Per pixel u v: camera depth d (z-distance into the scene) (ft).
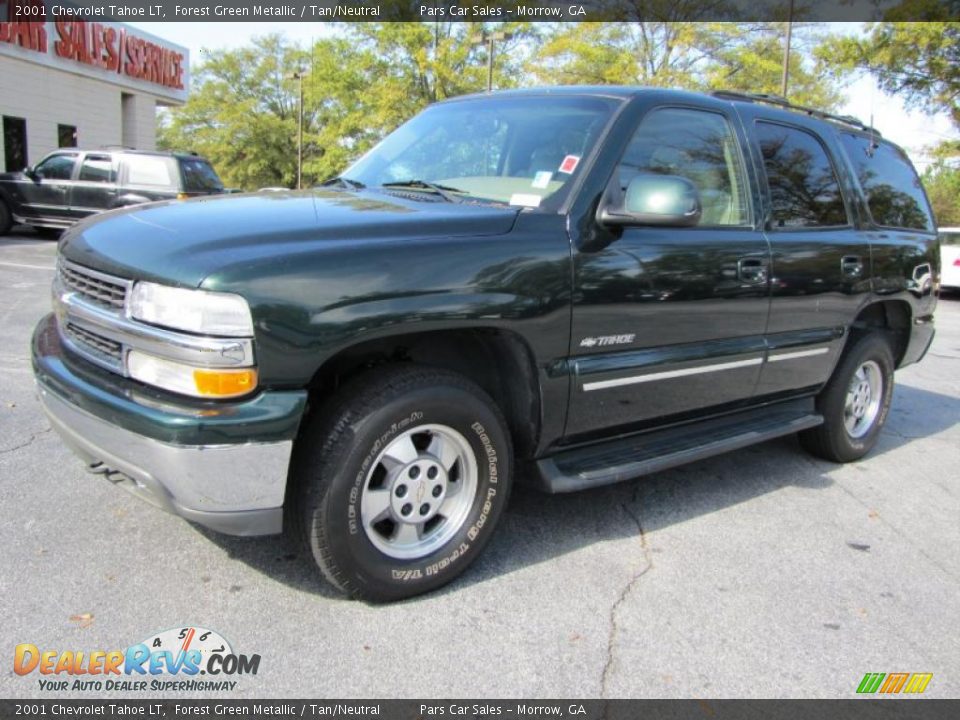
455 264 9.25
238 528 8.56
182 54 84.69
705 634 9.50
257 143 180.34
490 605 9.80
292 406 8.27
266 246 8.46
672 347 11.78
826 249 14.16
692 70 96.73
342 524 8.96
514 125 12.09
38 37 62.13
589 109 11.67
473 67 106.01
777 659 9.09
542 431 10.59
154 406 8.18
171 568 10.09
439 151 12.57
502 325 9.61
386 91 105.81
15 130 62.75
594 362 10.78
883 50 76.95
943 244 53.06
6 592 9.34
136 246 8.86
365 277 8.61
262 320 8.02
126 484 9.21
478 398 9.82
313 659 8.52
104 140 72.74
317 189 12.31
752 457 16.48
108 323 8.71
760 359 13.23
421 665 8.54
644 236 11.16
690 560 11.39
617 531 12.19
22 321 24.52
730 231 12.50
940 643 9.66
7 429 14.65
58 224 50.26
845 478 15.53
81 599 9.30
